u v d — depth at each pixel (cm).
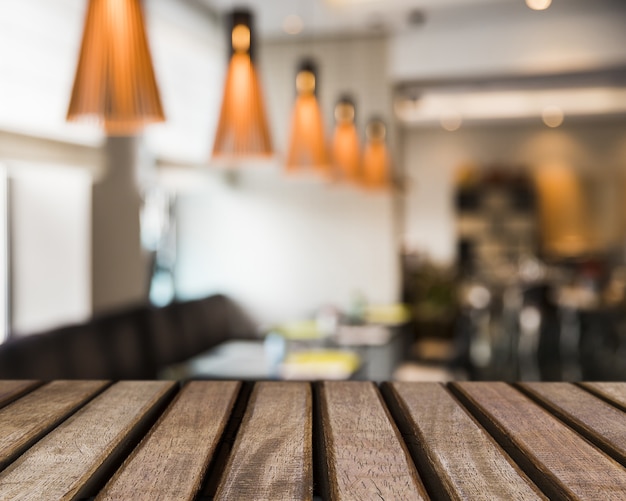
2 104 390
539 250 1193
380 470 77
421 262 1008
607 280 1027
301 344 460
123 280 471
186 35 566
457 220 1205
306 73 381
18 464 80
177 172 550
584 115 1080
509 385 121
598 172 1165
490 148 1195
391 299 621
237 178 645
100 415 99
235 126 292
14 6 394
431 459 81
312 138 380
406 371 530
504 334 1002
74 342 346
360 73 635
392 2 558
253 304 642
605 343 934
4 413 101
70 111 188
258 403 107
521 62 614
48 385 120
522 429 93
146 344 428
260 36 634
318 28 615
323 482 83
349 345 467
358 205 626
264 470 78
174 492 72
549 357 859
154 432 92
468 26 621
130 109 187
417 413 101
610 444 86
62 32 430
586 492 71
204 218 650
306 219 634
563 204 1182
